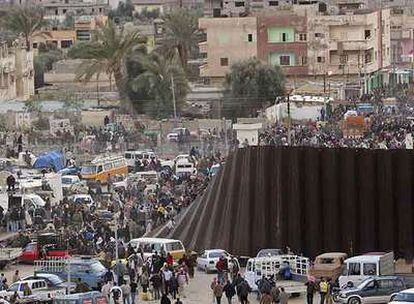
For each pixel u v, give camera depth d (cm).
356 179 9150
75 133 17462
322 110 18062
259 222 9381
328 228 9200
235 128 15950
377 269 8069
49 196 12188
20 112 19312
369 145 13550
